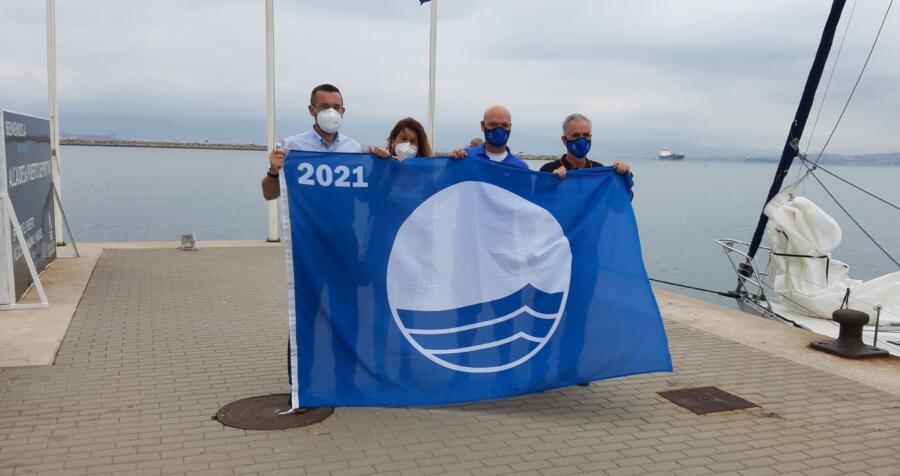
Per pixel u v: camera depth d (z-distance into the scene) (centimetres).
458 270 526
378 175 508
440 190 525
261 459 439
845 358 706
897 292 959
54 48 1208
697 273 1923
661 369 562
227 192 3709
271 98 1372
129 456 440
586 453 461
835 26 1081
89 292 947
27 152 989
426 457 448
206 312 845
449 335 520
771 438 494
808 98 1100
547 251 552
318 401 481
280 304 898
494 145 567
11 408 520
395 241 511
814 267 1014
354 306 499
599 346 555
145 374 607
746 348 739
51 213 1164
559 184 565
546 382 534
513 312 538
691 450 470
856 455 467
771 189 1149
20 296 888
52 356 648
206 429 486
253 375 610
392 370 502
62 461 430
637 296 573
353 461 440
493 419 518
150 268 1141
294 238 486
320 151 500
